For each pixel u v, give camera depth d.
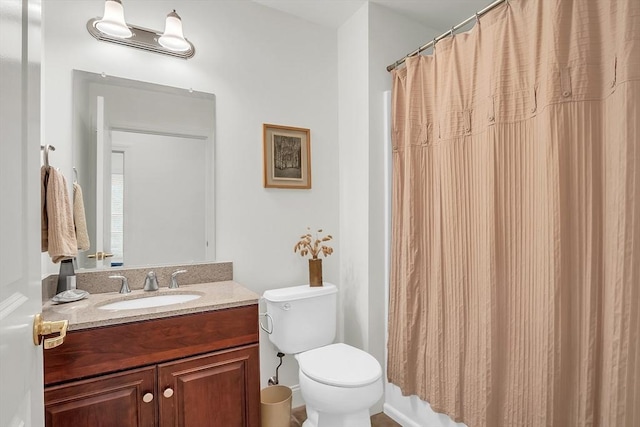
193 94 1.82
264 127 2.01
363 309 2.04
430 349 1.71
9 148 0.56
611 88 1.05
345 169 2.22
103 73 1.61
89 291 1.54
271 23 2.05
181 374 1.28
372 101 2.02
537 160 1.25
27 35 0.65
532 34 1.27
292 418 1.95
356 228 2.11
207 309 1.34
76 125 1.55
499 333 1.37
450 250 1.60
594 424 1.07
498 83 1.36
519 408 1.29
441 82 1.66
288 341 1.78
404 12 2.09
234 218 1.93
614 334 1.01
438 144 1.69
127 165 1.67
